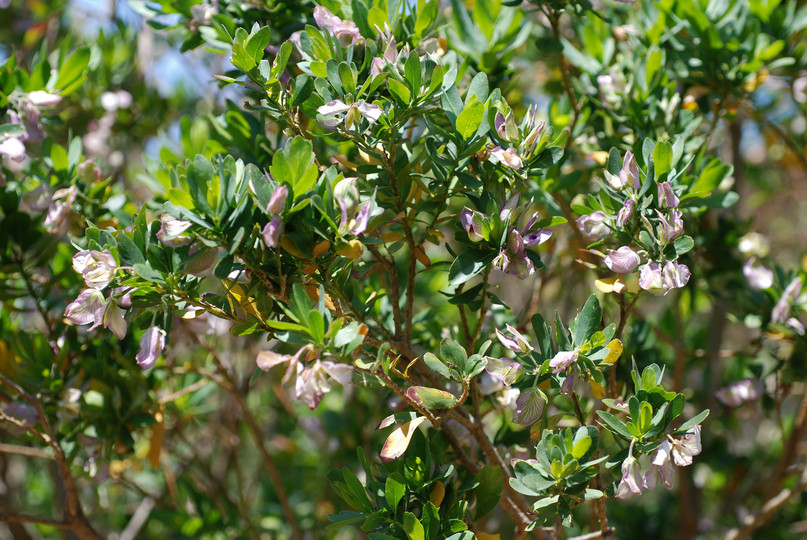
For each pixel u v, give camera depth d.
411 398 0.94
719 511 1.43
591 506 1.09
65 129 1.27
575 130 1.10
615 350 0.94
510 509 1.00
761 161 1.70
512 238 0.95
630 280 1.22
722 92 1.10
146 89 1.41
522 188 0.98
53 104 1.06
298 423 1.44
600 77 1.08
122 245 0.94
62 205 1.05
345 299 0.96
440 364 0.94
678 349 1.16
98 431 1.07
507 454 1.05
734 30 1.11
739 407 1.23
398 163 0.99
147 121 1.37
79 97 1.28
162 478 1.43
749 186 1.84
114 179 1.28
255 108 0.97
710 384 1.25
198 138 1.11
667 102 1.07
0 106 1.06
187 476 1.34
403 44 1.01
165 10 1.05
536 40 1.06
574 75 1.19
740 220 1.21
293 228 0.94
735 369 1.30
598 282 0.97
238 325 0.95
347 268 0.97
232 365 1.35
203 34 1.04
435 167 0.98
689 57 1.10
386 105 0.97
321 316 0.90
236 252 0.93
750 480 1.43
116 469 1.19
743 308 1.14
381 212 0.94
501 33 1.08
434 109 0.97
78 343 1.08
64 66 1.08
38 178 1.08
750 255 1.16
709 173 1.03
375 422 1.29
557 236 1.22
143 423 1.08
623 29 1.14
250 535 1.24
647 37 1.10
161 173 1.08
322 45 0.97
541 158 0.96
